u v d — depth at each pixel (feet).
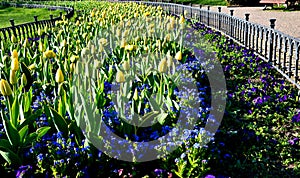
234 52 30.53
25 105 12.53
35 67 18.30
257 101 18.81
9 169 10.87
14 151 11.27
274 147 14.61
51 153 10.99
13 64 12.46
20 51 21.70
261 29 27.73
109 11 48.55
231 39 37.40
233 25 36.81
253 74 24.53
